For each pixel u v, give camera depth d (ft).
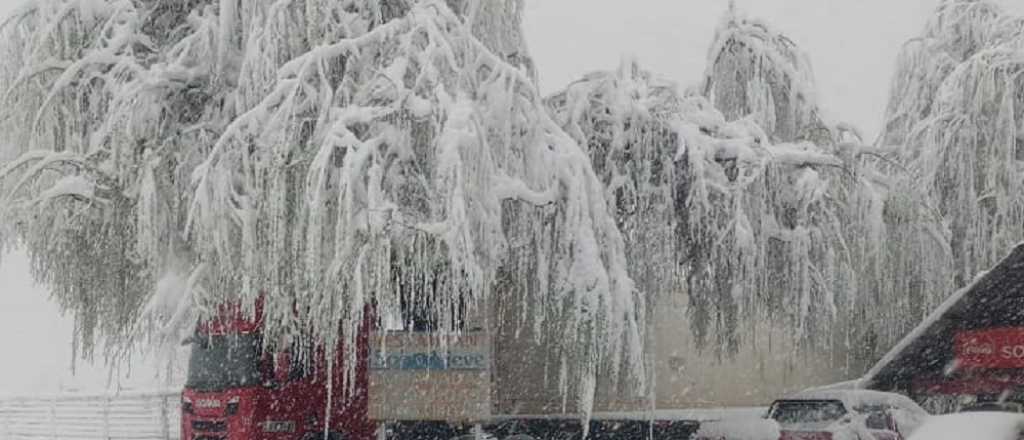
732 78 65.87
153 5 56.18
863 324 67.31
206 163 46.62
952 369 65.36
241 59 53.11
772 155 57.21
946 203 75.51
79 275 53.62
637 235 55.67
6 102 53.11
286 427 56.29
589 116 56.39
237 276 47.78
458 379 50.01
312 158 46.14
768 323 60.54
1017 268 60.64
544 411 52.75
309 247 44.14
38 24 54.24
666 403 61.57
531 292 51.42
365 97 47.44
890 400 50.75
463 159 44.60
